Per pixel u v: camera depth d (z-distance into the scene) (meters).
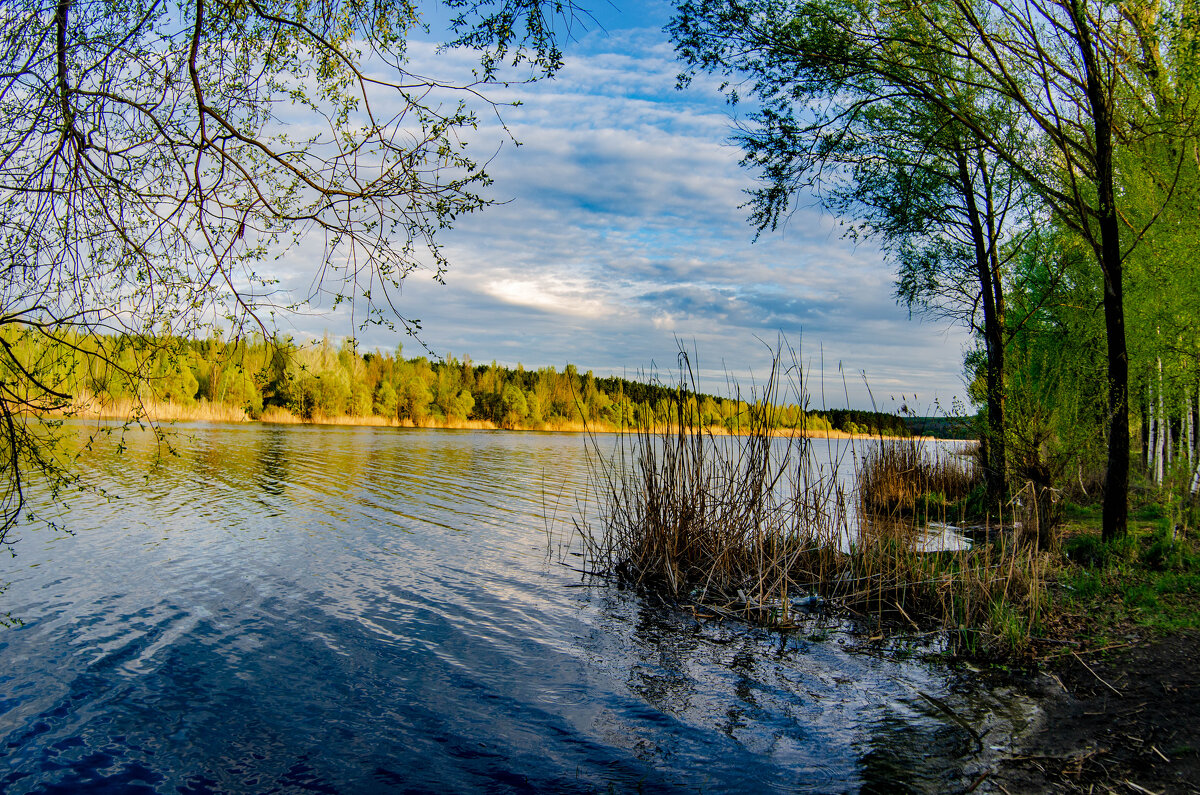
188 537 10.57
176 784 4.04
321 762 4.29
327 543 10.46
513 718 4.91
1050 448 11.10
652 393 9.42
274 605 7.42
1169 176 8.90
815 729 4.74
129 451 21.70
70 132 3.84
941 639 6.61
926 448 16.25
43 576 8.28
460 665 5.88
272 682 5.47
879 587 7.52
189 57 4.14
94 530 10.88
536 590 8.31
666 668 5.91
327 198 4.38
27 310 3.79
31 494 13.74
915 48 8.63
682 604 7.84
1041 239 13.04
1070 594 7.17
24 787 3.98
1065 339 12.71
